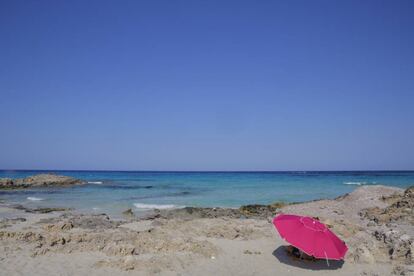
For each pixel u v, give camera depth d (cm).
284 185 5166
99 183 5759
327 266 1140
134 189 4481
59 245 1287
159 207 2762
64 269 1059
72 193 3916
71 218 1952
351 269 1114
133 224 1797
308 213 2134
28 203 2972
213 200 3259
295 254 1230
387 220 1806
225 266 1127
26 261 1124
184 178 8244
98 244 1299
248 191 4150
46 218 2009
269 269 1112
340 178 7806
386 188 2592
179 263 1130
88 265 1095
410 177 8331
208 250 1253
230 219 1906
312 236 1062
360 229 1587
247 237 1476
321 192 4003
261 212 2377
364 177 8350
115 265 1088
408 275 1022
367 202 2320
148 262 1111
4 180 4725
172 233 1502
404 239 1286
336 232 1520
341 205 2328
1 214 2275
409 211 1962
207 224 1689
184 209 2473
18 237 1376
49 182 5109
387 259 1193
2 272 1029
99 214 2255
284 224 1132
